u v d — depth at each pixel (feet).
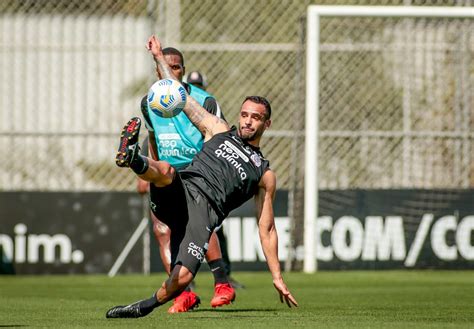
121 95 141.49
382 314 75.41
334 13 137.49
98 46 141.08
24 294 103.45
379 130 143.33
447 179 142.00
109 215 134.92
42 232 134.10
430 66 142.92
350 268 137.49
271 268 66.90
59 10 143.13
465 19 141.28
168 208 65.51
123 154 61.57
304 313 76.13
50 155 140.97
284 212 138.21
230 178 66.85
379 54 143.84
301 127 142.51
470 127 142.00
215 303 77.71
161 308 81.10
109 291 107.86
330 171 142.31
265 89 142.72
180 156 80.89
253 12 143.23
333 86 144.15
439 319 70.08
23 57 141.28
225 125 70.13
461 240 137.80
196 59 142.61
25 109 141.18
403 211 137.90
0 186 141.08
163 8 142.41
